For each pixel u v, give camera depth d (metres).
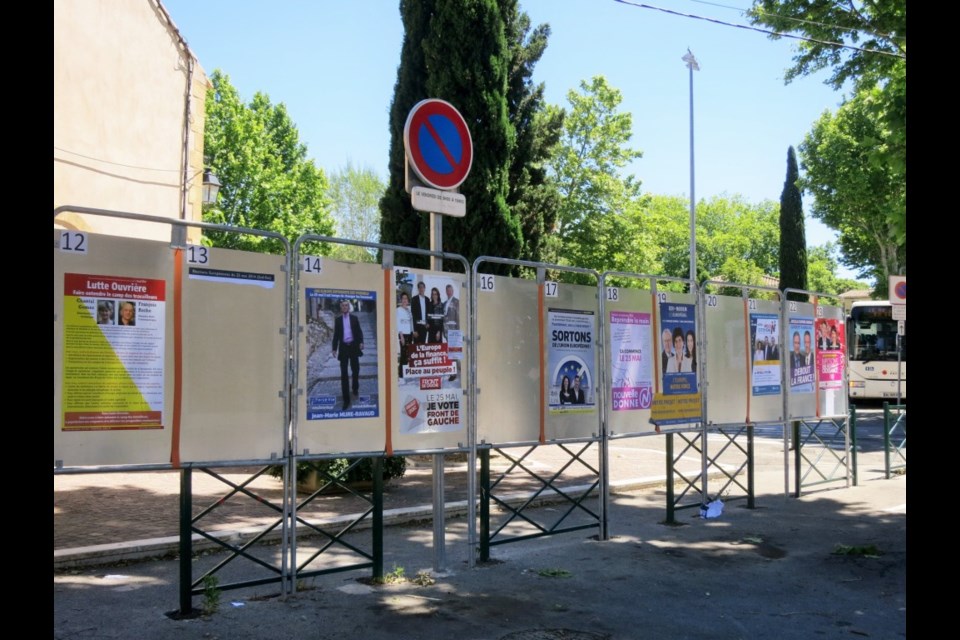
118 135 14.88
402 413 6.84
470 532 7.40
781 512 10.33
